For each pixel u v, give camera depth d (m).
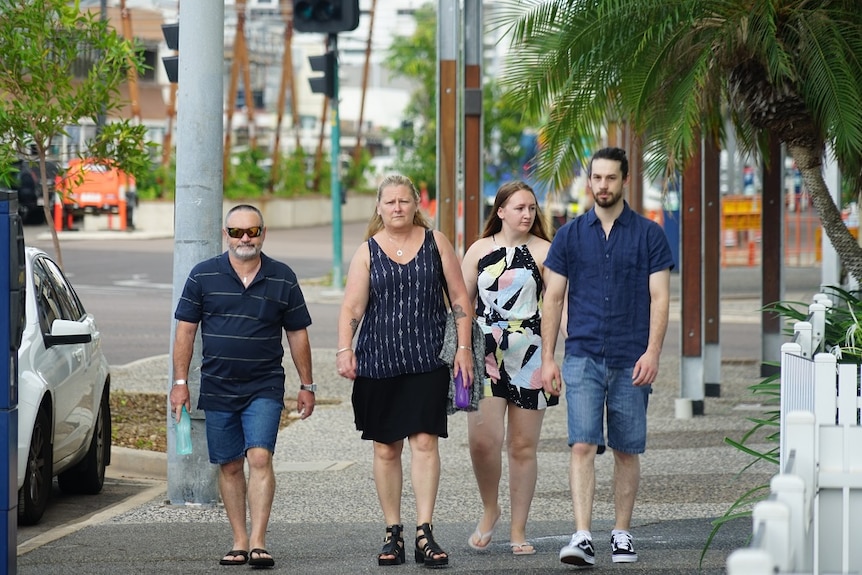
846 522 7.29
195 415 13.79
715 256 22.14
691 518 13.27
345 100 110.31
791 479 5.02
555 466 16.48
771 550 4.52
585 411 10.89
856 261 15.88
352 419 20.05
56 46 18.47
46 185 18.62
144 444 17.38
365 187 89.00
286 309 11.16
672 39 15.50
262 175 74.06
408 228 11.01
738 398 22.09
